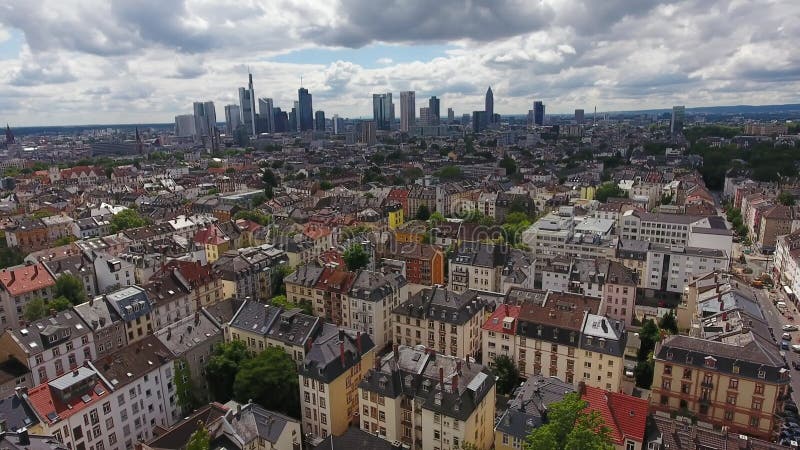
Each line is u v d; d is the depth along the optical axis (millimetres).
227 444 108375
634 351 173500
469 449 104438
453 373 119688
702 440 107125
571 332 148750
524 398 116875
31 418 111938
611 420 108688
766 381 127938
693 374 136500
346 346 138625
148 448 104812
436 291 175000
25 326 149750
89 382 123000
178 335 149625
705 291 182375
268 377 133125
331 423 130375
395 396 119875
